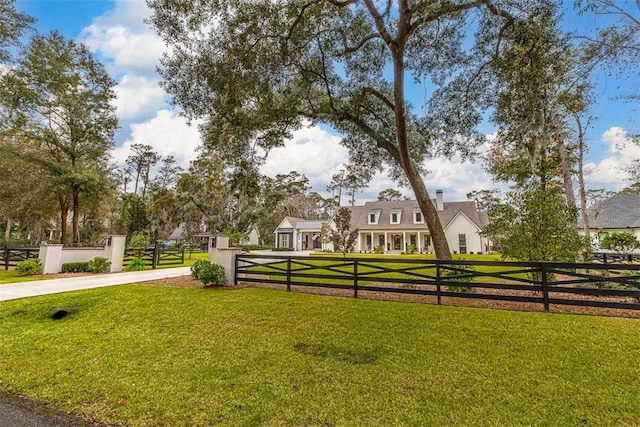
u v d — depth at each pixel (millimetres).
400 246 27891
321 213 46031
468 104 7688
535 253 6910
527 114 6199
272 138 8430
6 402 2959
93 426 2572
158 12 5570
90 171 16078
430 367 3457
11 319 5508
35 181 15406
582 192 13531
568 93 6730
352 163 11523
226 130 7203
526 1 5531
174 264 15102
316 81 8125
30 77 14969
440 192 27281
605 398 2826
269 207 33219
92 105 17125
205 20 5758
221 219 27625
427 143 9445
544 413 2625
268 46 6230
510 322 4820
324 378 3264
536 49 5797
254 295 6914
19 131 15016
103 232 25125
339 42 7609
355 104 8852
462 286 6121
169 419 2635
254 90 6645
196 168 25875
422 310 5559
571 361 3529
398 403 2797
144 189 39281
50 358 3922
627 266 5230
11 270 12109
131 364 3707
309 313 5492
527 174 13680
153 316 5508
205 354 3934
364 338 4301
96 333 4789
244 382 3217
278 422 2555
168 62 6262
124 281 9117
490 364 3502
